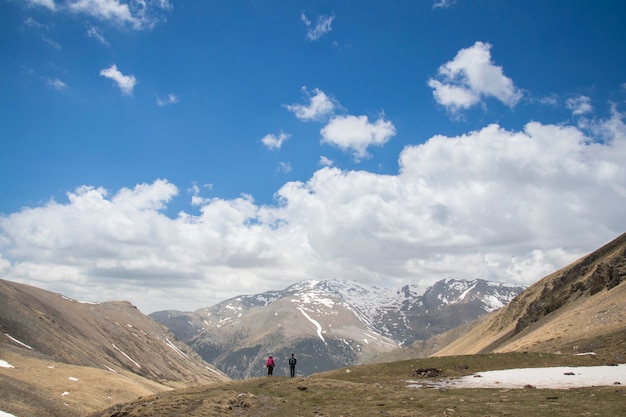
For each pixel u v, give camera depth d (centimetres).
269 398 4488
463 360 6719
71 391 10325
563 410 3170
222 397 4281
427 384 5259
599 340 7988
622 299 10675
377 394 4462
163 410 3962
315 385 5044
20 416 6662
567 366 5881
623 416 2898
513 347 11675
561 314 15538
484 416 3138
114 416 4066
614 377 4712
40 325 19762
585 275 17800
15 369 10781
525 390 4300
